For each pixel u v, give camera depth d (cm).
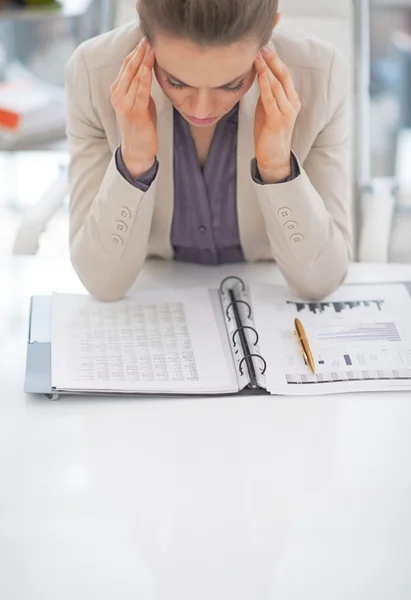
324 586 86
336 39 170
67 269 142
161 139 130
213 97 107
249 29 98
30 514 94
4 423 108
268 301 132
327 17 170
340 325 126
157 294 134
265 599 85
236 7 95
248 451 104
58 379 113
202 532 92
